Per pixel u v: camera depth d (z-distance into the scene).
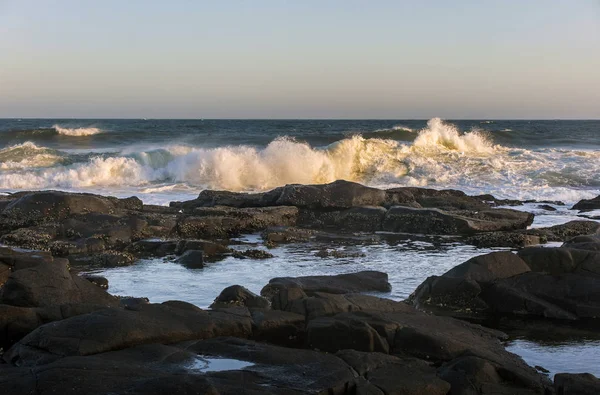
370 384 7.36
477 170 32.19
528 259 12.45
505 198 27.48
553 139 49.19
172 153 34.97
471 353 8.47
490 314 11.59
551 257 12.30
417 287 12.60
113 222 18.34
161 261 15.86
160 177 30.97
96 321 8.61
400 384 7.43
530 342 10.04
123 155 34.59
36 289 10.37
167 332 8.68
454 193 25.44
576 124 126.62
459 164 32.88
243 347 8.33
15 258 12.25
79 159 33.78
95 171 30.38
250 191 29.64
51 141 46.38
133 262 15.65
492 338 9.91
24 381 7.02
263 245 18.00
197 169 30.81
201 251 15.63
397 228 20.42
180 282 13.68
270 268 15.09
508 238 18.17
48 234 17.44
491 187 29.59
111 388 6.84
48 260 12.38
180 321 9.08
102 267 15.10
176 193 27.77
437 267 15.26
